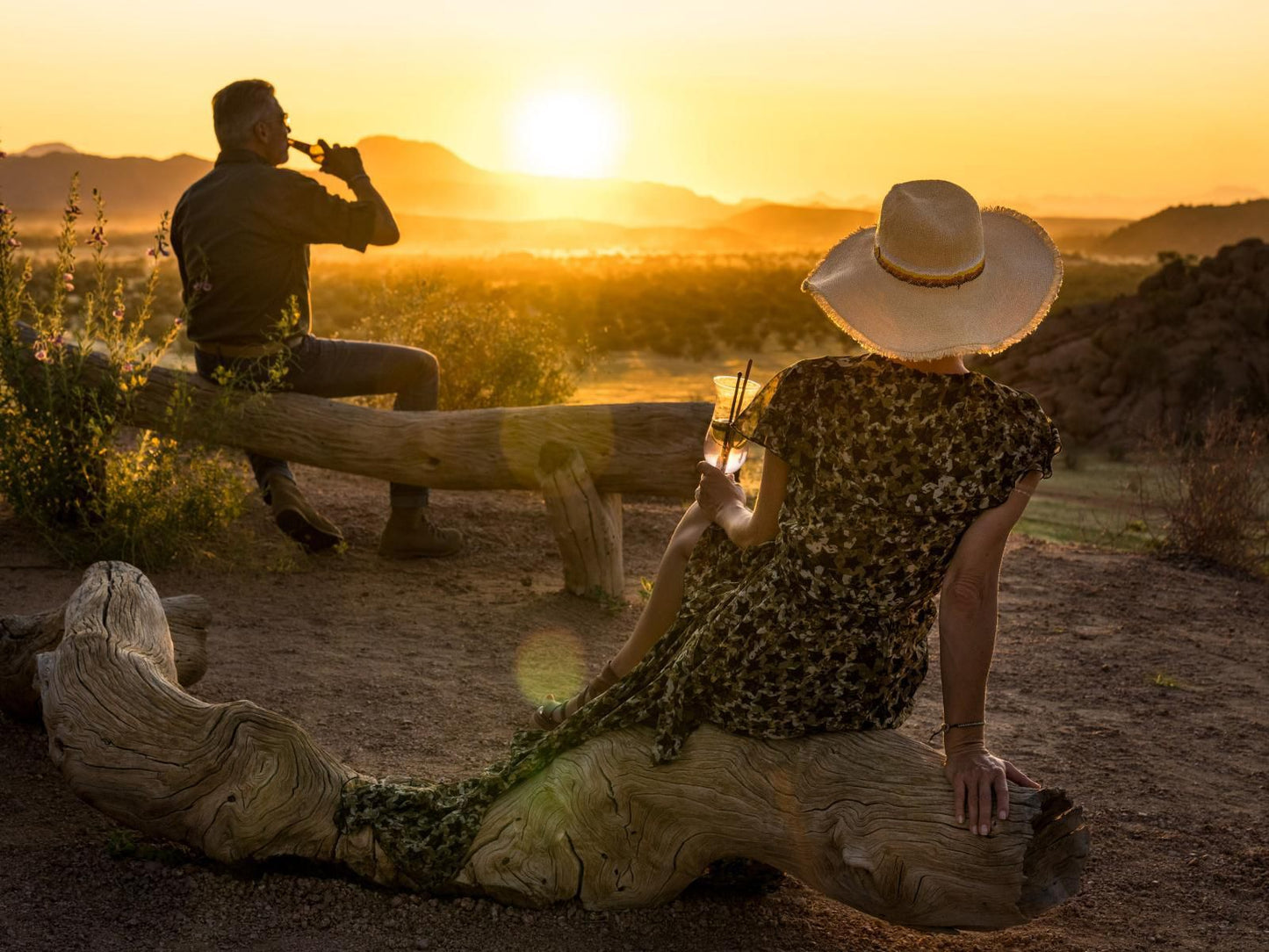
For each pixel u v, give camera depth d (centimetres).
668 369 5681
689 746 264
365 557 613
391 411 580
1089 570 746
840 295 231
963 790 241
